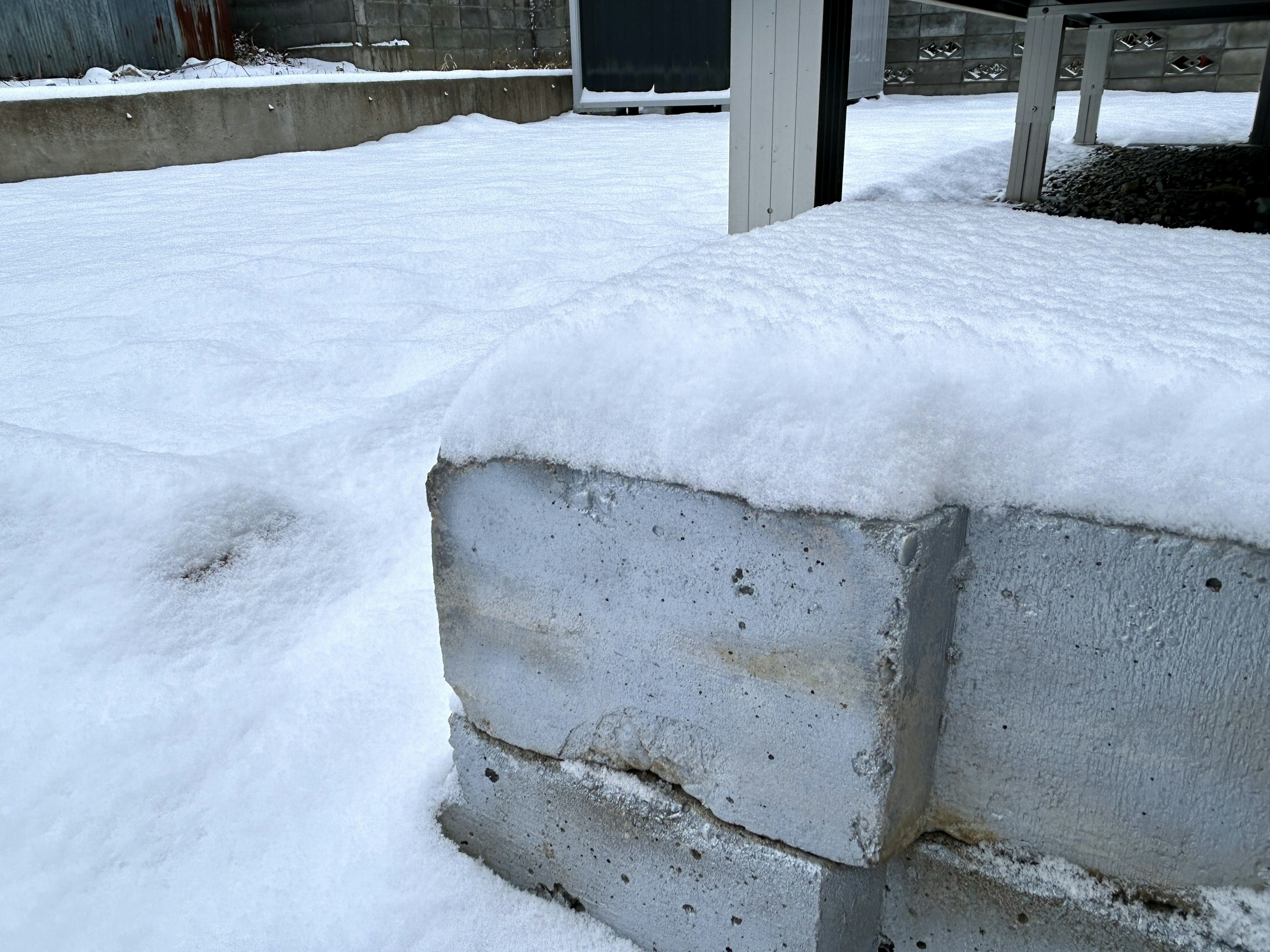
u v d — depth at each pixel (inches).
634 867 43.8
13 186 241.1
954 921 39.9
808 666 35.4
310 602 69.2
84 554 68.3
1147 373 31.7
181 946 45.7
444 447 42.6
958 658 36.5
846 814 36.3
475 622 44.9
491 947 45.3
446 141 326.6
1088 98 222.4
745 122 86.7
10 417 93.1
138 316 125.0
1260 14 192.4
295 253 152.3
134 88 267.7
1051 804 36.4
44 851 50.3
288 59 426.6
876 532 32.1
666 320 38.5
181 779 54.8
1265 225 139.3
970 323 36.3
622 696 41.5
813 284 42.1
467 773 48.8
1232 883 33.5
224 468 79.2
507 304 127.4
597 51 403.2
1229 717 31.6
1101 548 32.0
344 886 48.6
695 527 36.4
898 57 413.1
